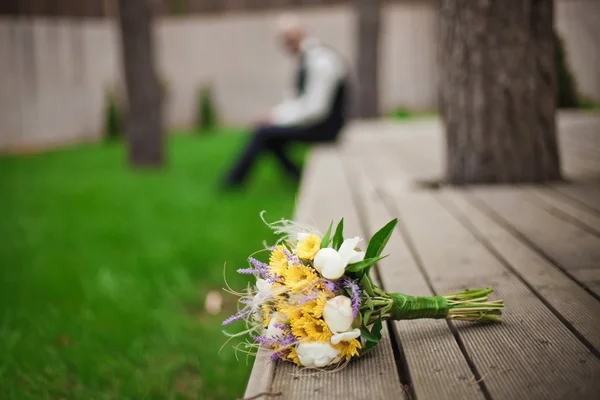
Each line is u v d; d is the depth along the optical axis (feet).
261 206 18.84
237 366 9.15
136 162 27.25
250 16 45.50
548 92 12.82
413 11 45.96
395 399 4.51
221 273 13.25
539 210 10.62
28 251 15.57
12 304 11.93
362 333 5.00
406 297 5.45
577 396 4.42
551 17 12.55
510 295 6.55
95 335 10.26
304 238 5.25
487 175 13.05
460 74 12.96
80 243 16.02
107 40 40.68
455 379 4.75
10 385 8.46
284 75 45.83
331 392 4.64
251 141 20.89
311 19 45.39
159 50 45.50
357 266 4.95
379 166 17.51
